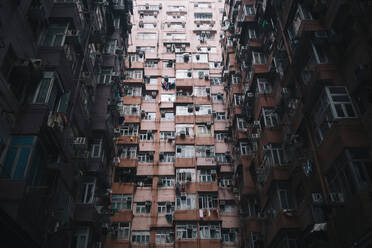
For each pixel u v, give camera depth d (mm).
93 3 21062
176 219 23469
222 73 32281
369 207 10234
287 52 17750
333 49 14250
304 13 15883
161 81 32594
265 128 19672
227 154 27438
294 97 17688
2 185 10836
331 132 12734
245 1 25719
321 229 12547
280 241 16516
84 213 16984
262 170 19672
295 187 16859
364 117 12055
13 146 11688
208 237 23000
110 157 23219
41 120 12297
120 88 25844
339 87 13359
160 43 35438
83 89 19078
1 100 11312
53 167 13297
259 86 21938
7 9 11961
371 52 11953
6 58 11836
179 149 27375
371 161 11523
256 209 22703
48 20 15617
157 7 38562
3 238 9891
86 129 19281
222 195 25547
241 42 26125
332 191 12805
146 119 29953
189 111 29844
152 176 26500
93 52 21656
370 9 12156
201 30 36781
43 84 13414
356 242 10656
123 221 23562
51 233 12648
